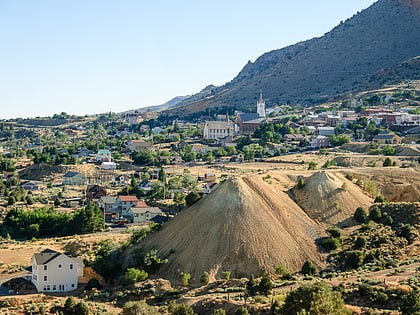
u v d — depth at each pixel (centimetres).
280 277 10631
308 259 11350
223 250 11375
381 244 11688
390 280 9012
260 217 12000
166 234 12394
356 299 8300
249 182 13050
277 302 7956
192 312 8400
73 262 11369
